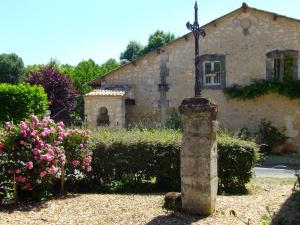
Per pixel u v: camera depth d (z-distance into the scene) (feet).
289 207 21.89
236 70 57.26
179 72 59.16
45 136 24.41
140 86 60.70
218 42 57.88
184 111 20.42
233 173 28.27
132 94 60.49
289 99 55.16
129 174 28.30
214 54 57.98
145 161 28.19
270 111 55.98
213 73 58.39
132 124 60.70
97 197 24.88
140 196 25.36
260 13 56.03
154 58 60.23
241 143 28.53
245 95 55.83
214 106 20.26
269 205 22.58
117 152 28.35
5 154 23.29
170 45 59.57
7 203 23.08
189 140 20.51
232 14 57.16
